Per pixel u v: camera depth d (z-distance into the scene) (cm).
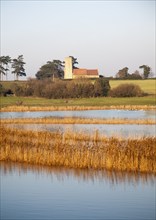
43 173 5591
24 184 5050
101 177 5394
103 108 16600
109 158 5772
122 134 8869
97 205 4238
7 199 4428
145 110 16500
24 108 16338
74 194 4638
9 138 7544
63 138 8000
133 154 5741
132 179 5288
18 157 6256
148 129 10150
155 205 4256
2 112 15938
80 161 5875
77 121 11512
